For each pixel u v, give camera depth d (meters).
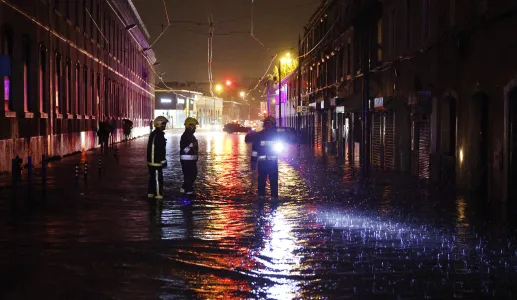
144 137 68.44
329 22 40.03
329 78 40.47
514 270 7.98
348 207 13.66
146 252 8.97
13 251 9.01
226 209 13.28
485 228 11.02
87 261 8.39
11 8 22.08
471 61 16.22
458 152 17.41
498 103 14.54
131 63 64.75
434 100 19.25
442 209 13.33
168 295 6.79
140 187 17.41
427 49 19.78
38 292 6.87
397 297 6.77
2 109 20.81
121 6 53.56
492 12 14.55
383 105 23.45
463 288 7.14
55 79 29.34
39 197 15.18
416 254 8.91
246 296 6.77
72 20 33.50
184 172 15.70
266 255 8.80
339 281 7.42
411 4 21.67
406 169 22.61
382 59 25.94
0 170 20.56
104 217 12.12
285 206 13.79
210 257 8.66
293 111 65.38
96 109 42.16
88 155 32.97
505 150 14.20
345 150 32.00
